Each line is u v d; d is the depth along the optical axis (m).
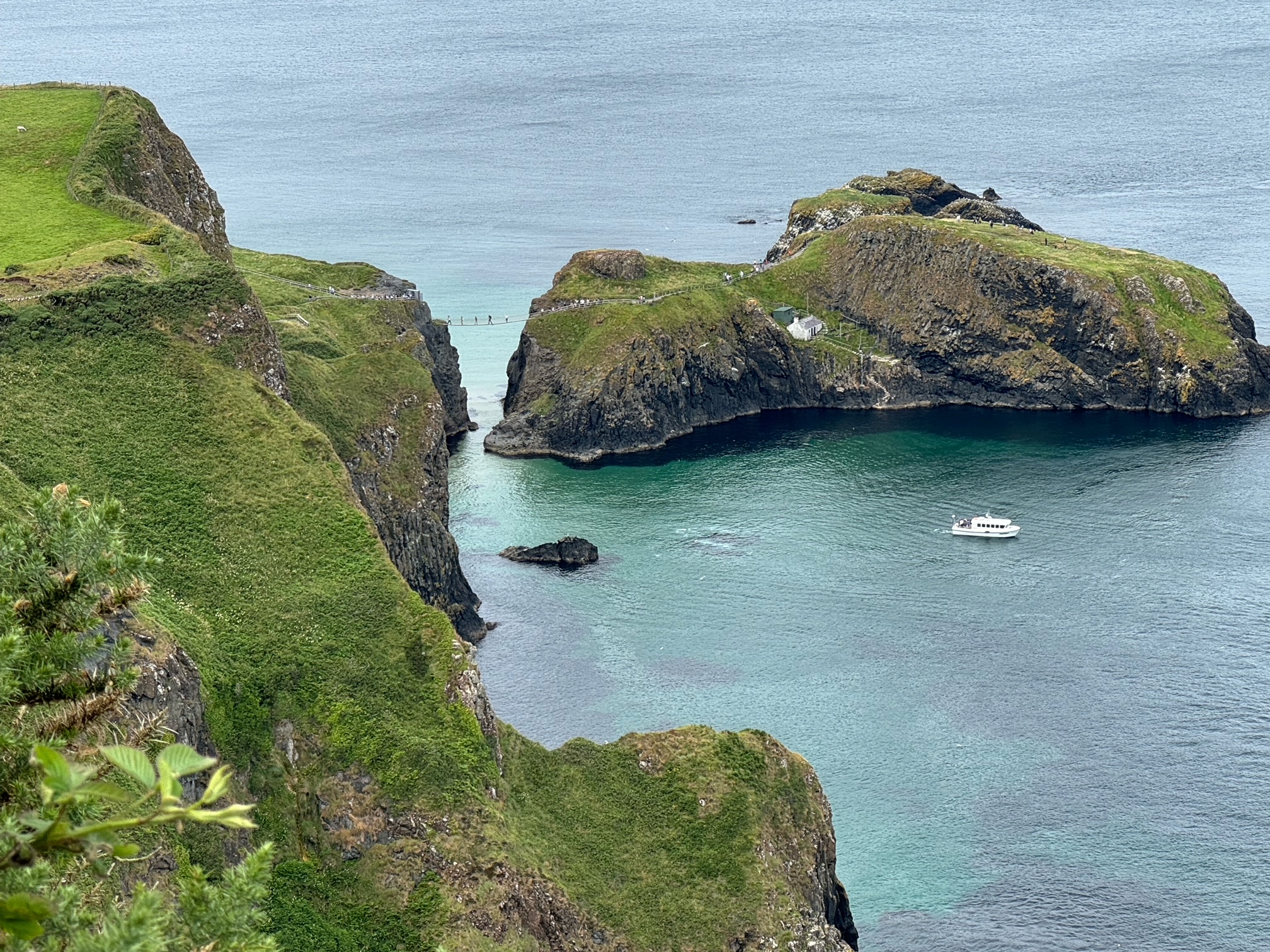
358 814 111.62
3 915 26.62
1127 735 150.25
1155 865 130.12
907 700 157.88
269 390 145.12
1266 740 148.88
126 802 25.69
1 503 113.19
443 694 119.56
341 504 133.38
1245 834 134.25
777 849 118.50
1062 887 127.56
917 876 129.25
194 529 127.81
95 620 39.56
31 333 141.88
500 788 115.69
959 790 141.25
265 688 116.38
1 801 34.59
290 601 123.56
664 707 156.25
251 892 33.91
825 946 112.56
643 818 118.75
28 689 37.56
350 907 106.69
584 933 109.44
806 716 154.50
